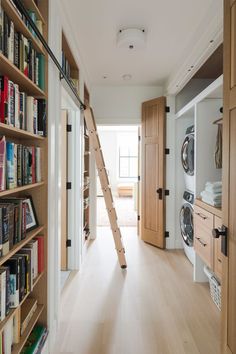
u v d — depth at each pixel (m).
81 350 1.81
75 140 3.16
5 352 1.24
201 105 2.89
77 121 3.16
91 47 2.90
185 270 3.19
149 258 3.60
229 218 1.29
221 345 1.41
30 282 1.52
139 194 4.68
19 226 1.39
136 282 2.86
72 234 3.19
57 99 2.00
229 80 1.28
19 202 1.40
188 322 2.13
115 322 2.13
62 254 3.18
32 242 1.61
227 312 1.32
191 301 2.46
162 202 3.97
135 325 2.09
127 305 2.39
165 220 4.03
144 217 4.32
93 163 4.42
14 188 1.30
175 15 2.28
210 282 2.58
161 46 2.87
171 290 2.68
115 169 10.68
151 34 2.61
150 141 4.15
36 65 1.64
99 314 2.24
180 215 3.91
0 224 1.14
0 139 1.17
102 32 2.57
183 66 2.93
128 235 4.77
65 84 2.38
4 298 1.20
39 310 1.71
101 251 3.88
